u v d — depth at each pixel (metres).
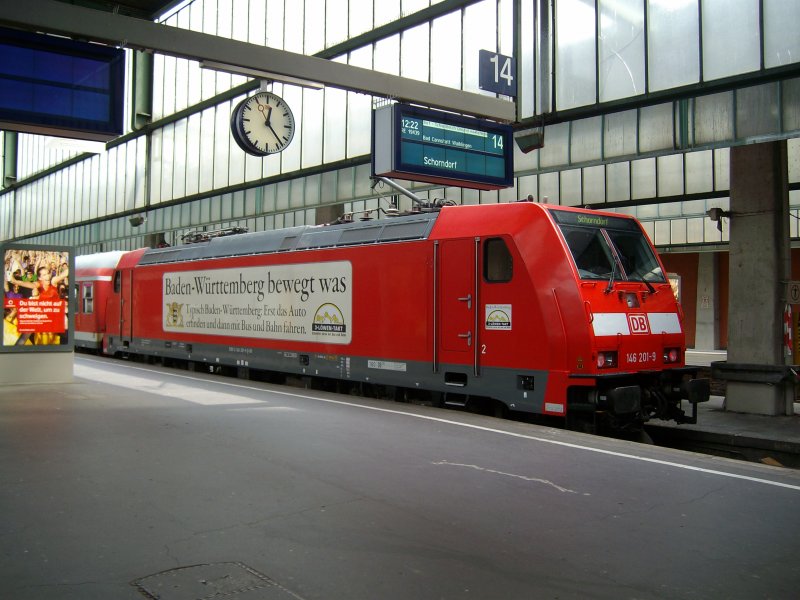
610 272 10.51
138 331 20.97
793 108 11.49
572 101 14.48
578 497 6.44
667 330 10.85
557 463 7.71
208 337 17.70
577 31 14.41
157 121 31.39
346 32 21.84
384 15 20.56
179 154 30.16
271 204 25.69
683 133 13.12
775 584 4.54
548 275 10.14
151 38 9.34
